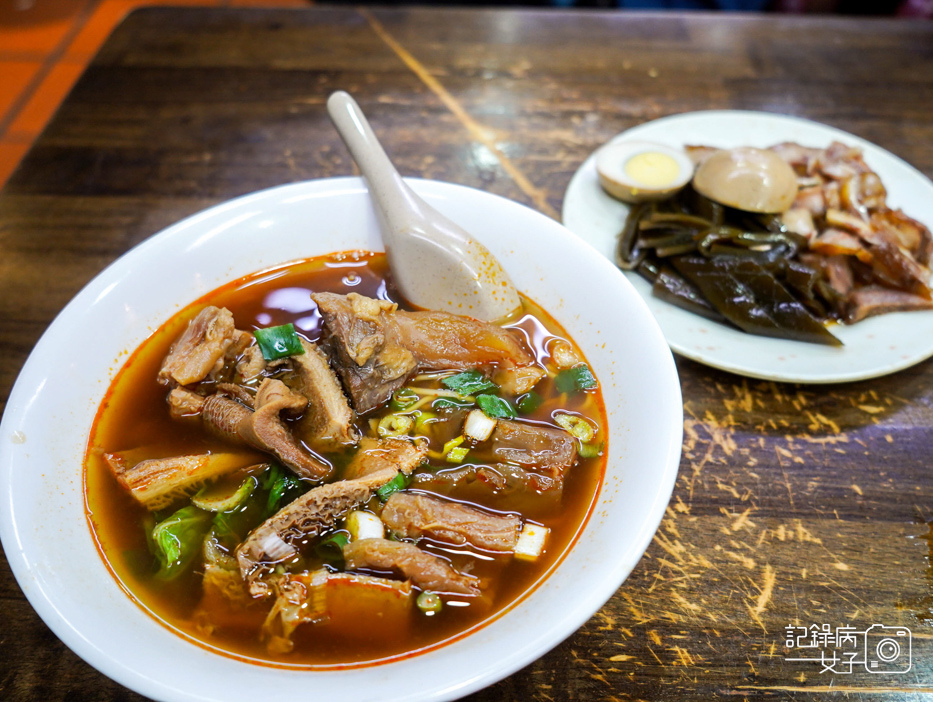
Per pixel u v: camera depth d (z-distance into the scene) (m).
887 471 0.29
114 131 0.42
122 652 0.19
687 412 0.31
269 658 0.21
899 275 0.35
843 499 0.28
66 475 0.24
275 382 0.26
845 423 0.31
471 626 0.22
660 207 0.38
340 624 0.22
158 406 0.27
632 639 0.24
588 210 0.39
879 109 0.45
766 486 0.28
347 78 0.46
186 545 0.24
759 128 0.43
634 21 0.51
